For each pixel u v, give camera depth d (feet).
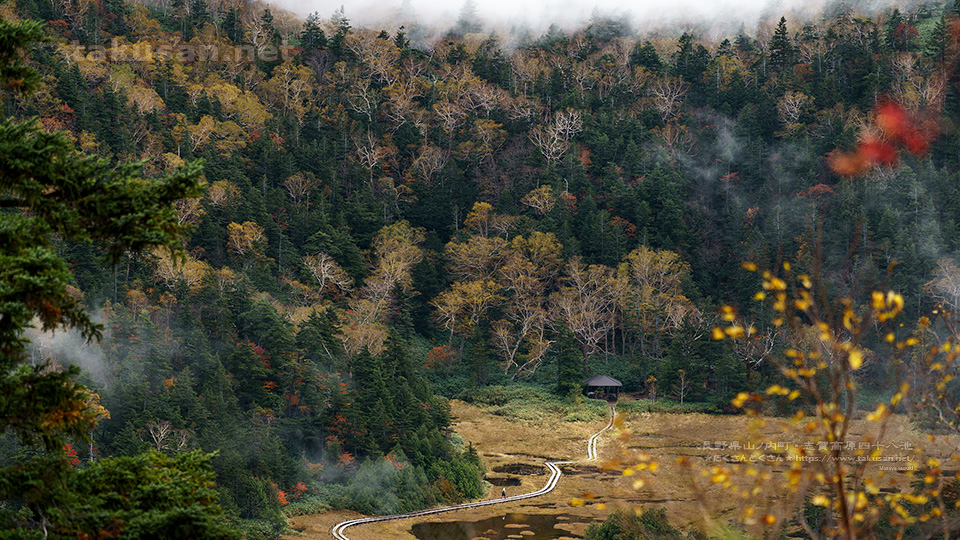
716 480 33.60
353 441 240.73
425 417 260.21
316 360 274.57
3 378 36.06
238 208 379.76
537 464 262.06
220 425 212.02
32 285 34.40
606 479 242.78
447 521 203.10
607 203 456.45
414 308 391.04
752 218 422.82
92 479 38.55
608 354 376.27
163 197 37.88
